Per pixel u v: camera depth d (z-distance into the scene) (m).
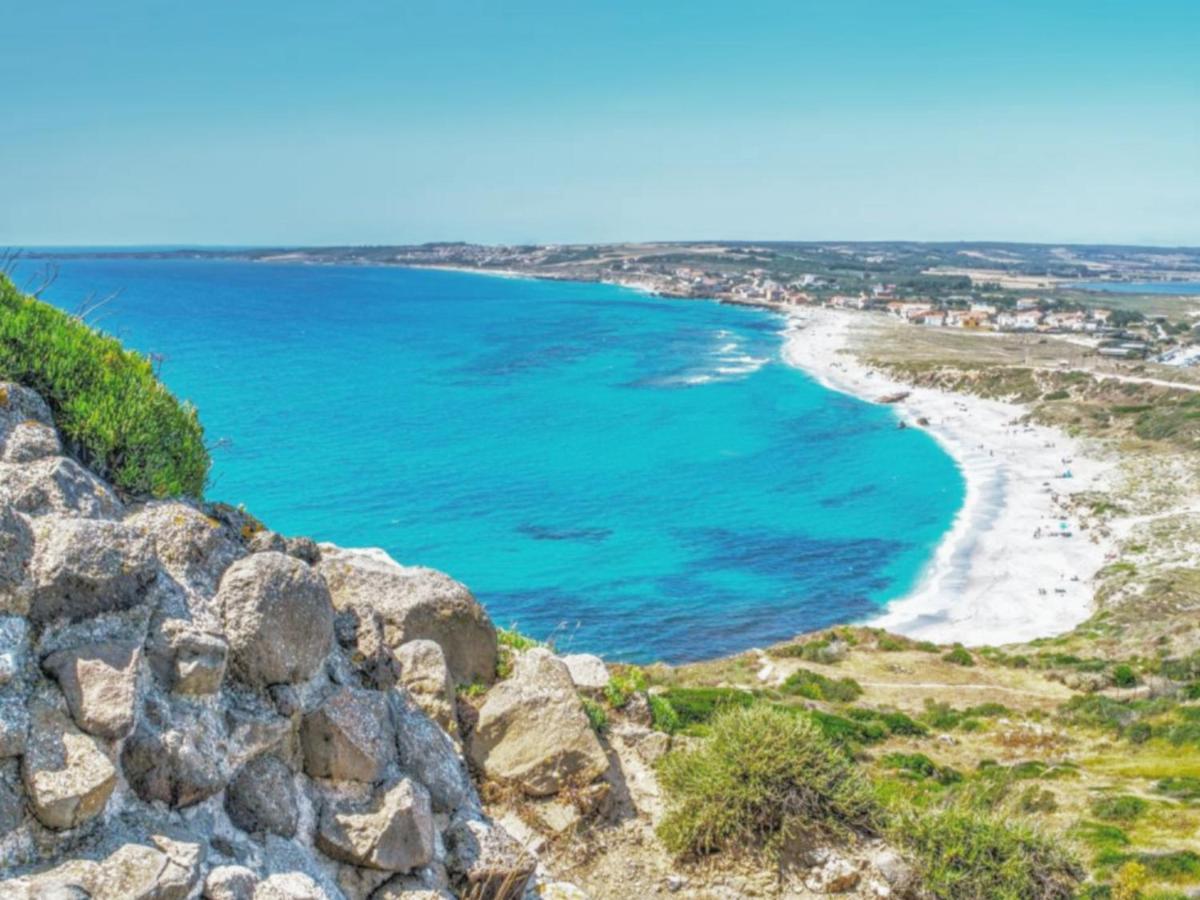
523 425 131.00
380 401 141.50
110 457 9.77
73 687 6.96
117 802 7.02
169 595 8.10
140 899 6.45
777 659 55.50
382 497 93.00
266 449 107.56
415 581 12.98
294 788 8.58
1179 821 28.38
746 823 12.05
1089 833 27.34
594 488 101.56
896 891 11.72
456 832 9.74
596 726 13.70
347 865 8.69
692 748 13.80
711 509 96.31
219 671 7.94
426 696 11.51
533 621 67.56
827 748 13.19
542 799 11.95
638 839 12.04
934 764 33.75
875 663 55.25
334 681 9.46
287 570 8.92
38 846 6.46
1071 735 41.03
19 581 7.08
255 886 7.34
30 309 10.43
